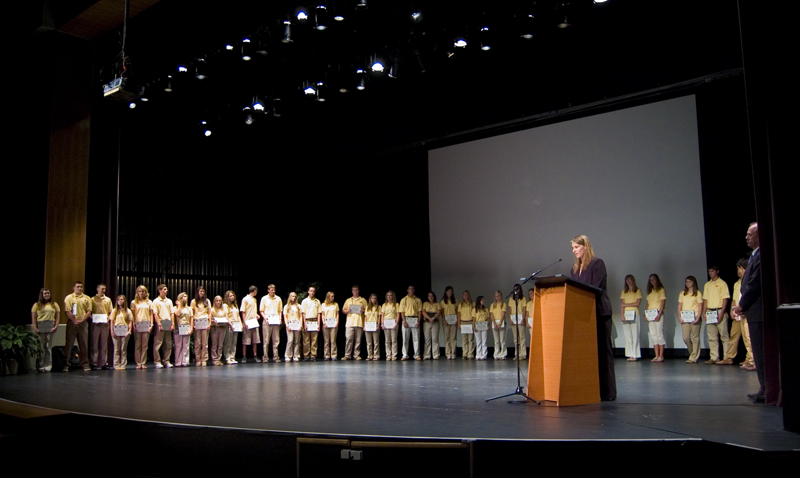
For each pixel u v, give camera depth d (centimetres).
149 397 531
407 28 891
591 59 880
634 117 1038
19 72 995
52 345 928
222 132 1209
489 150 1202
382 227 1321
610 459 287
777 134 340
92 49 1016
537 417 370
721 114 947
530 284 1138
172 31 910
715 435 298
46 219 947
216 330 1045
